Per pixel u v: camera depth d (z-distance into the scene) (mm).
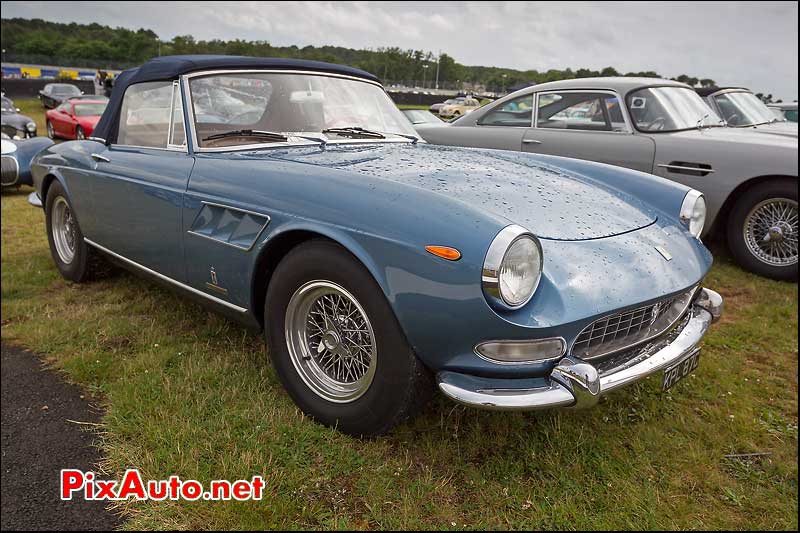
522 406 1796
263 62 3094
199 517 1815
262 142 2820
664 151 4652
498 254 1736
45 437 2234
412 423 2297
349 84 3383
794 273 4211
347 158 2559
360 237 1981
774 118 6574
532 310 1824
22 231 5590
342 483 1982
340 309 2188
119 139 3393
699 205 2705
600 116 5023
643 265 2119
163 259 2920
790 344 3199
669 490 2004
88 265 3830
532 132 5344
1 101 16094
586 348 1975
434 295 1831
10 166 7340
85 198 3525
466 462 2102
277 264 2439
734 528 1850
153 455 2076
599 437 2252
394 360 1983
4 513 1842
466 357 1873
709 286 4164
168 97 2994
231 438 2170
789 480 2084
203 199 2586
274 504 1857
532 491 1971
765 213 4348
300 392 2318
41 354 2926
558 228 2139
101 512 1850
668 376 2168
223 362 2773
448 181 2309
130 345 2996
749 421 2426
